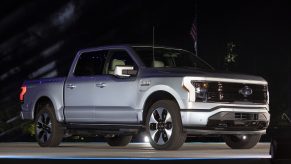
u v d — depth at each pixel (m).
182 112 9.69
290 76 32.91
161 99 10.35
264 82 10.63
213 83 9.89
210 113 9.75
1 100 40.25
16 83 43.03
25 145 12.88
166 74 10.00
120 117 10.60
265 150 10.38
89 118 11.16
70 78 11.64
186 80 9.72
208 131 9.80
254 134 10.61
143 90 10.22
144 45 11.12
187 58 11.37
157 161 7.18
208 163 6.93
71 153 9.30
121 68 10.30
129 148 11.32
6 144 13.39
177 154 8.80
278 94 33.22
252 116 10.27
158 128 10.02
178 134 9.77
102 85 10.92
